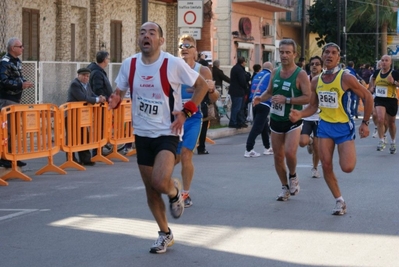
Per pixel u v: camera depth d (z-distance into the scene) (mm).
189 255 7137
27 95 18469
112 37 25750
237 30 39531
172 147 6887
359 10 47812
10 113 12133
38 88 18703
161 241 7238
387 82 16484
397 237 7871
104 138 14734
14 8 20578
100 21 24703
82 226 8523
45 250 7395
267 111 15688
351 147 9000
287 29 48375
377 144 18516
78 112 13727
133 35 27188
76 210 9539
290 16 48000
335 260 6934
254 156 15906
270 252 7242
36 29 21766
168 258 7027
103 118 14648
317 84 9164
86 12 24125
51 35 22578
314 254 7160
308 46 51250
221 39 38531
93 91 14664
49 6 22359
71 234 8109
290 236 7926
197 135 9508
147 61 6902
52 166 13148
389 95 16594
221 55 38625
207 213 9211
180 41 9602
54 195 10805
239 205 9781
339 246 7477
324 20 47750
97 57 14836
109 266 6754
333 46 9008
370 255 7113
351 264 6793
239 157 15883
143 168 7047
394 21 49031
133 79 6926
